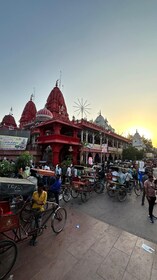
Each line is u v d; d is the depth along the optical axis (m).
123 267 4.05
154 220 7.07
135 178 13.80
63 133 26.55
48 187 8.38
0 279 3.42
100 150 28.52
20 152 20.14
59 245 4.82
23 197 6.35
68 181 12.30
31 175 9.45
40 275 3.63
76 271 3.81
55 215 5.75
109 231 5.88
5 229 3.70
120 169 13.82
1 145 18.91
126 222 6.76
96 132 28.52
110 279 3.64
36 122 29.50
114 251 4.68
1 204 4.19
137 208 8.66
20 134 20.39
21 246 4.68
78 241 5.10
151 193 7.08
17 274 3.62
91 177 11.98
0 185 4.14
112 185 10.82
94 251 4.62
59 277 3.61
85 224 6.35
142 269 4.02
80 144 23.50
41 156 23.09
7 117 42.19
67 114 38.78
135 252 4.70
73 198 9.91
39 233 5.16
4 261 3.98
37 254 4.36
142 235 5.71
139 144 66.81
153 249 4.89
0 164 9.44
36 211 5.03
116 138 35.72
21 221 5.16
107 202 9.46
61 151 24.23
